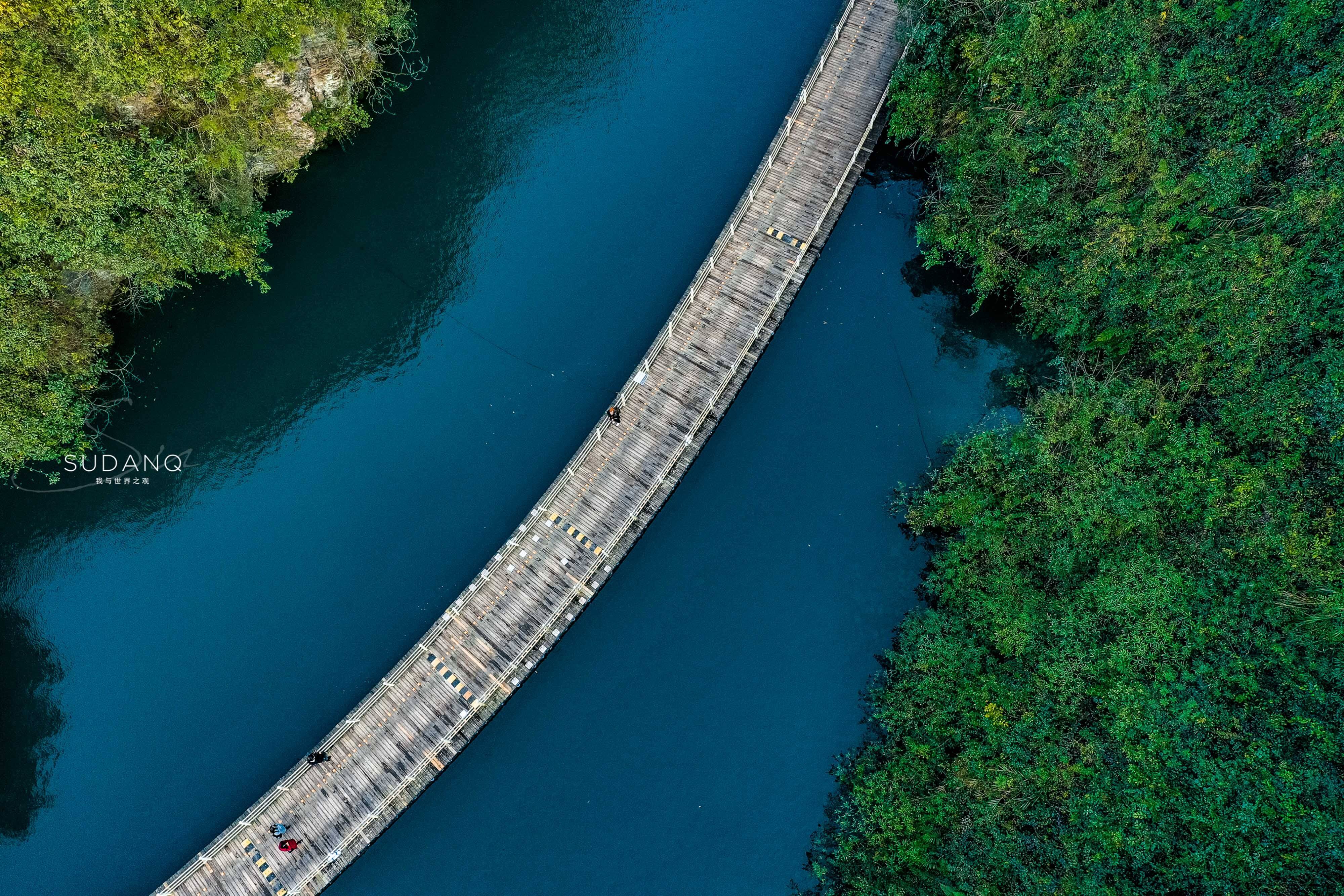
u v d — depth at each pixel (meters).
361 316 48.81
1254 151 37.69
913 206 49.53
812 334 47.69
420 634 44.91
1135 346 42.84
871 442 46.44
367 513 46.41
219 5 37.47
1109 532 41.00
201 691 44.47
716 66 51.56
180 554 45.84
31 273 39.53
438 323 48.72
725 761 42.56
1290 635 37.03
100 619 45.19
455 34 51.34
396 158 50.09
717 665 43.66
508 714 42.66
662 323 48.31
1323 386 38.06
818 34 51.66
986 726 39.72
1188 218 39.25
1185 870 35.00
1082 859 36.28
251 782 43.31
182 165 40.12
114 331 46.62
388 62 50.31
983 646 42.00
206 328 47.81
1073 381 42.91
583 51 51.78
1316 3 36.22
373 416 47.59
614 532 42.41
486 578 41.94
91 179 37.72
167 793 43.34
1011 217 42.59
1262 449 39.88
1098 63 39.44
